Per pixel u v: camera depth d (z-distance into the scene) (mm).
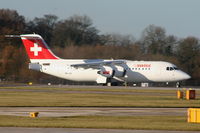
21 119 81938
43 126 71688
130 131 67438
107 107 108750
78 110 101562
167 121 80812
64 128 70125
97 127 71188
